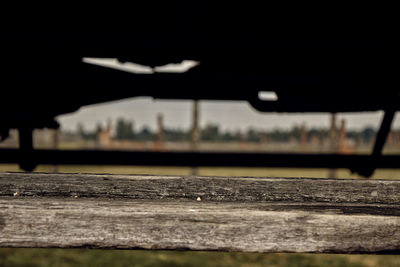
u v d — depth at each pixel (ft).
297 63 6.86
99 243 3.03
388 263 11.09
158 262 10.83
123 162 10.23
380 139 9.57
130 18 4.93
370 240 3.03
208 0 4.45
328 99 7.52
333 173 25.12
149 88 7.30
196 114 28.02
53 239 3.03
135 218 3.06
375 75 6.99
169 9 4.56
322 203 3.16
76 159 9.97
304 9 4.88
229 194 3.23
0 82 6.61
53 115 7.96
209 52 5.65
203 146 65.57
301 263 11.04
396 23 5.01
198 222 3.06
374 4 4.73
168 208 3.07
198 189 3.25
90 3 4.68
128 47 5.02
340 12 4.94
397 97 7.38
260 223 3.06
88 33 4.81
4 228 3.02
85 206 3.07
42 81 6.65
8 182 3.18
